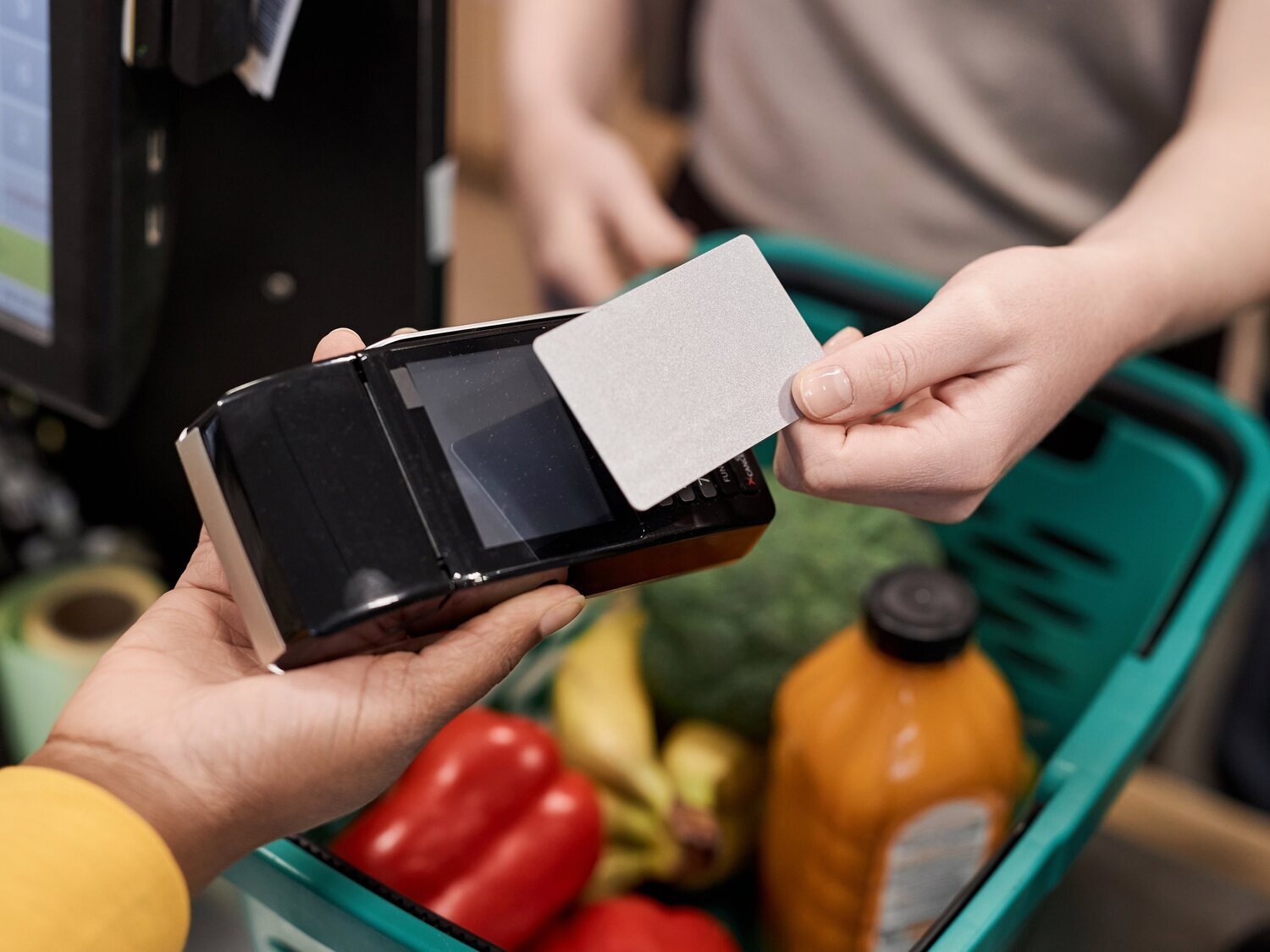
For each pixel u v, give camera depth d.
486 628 0.38
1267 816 1.02
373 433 0.38
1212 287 0.55
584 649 0.71
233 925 0.61
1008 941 0.49
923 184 0.88
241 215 0.65
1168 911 0.68
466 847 0.58
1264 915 0.68
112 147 0.49
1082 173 0.82
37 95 0.48
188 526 0.78
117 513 0.80
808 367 0.41
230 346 0.70
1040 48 0.79
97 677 0.39
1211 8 0.71
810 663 0.61
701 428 0.38
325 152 0.61
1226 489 0.64
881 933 0.60
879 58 0.84
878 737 0.56
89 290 0.52
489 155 1.72
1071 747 0.50
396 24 0.57
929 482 0.44
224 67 0.49
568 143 0.95
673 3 1.08
